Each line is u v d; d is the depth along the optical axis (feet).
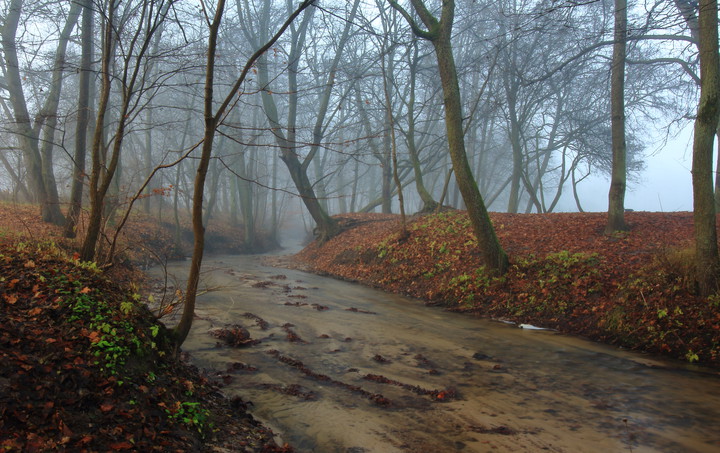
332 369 24.04
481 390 21.61
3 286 15.83
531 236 50.34
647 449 15.97
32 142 58.39
